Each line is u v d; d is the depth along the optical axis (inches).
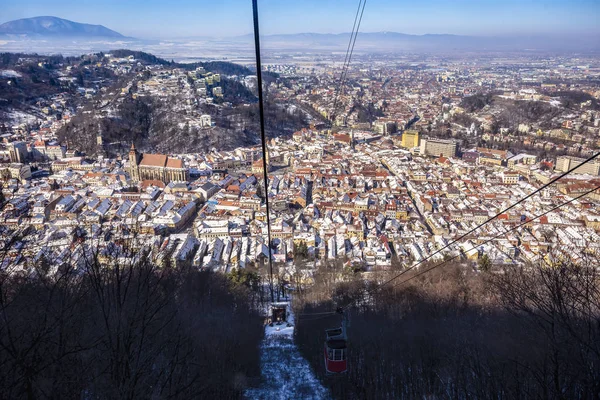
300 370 3125.0
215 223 6998.0
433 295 4207.7
